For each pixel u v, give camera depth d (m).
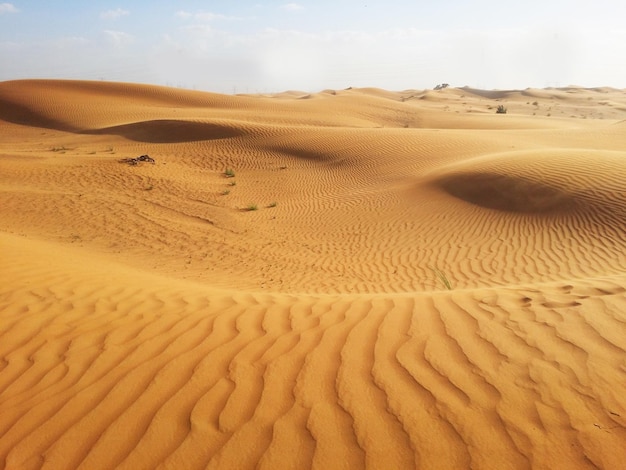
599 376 3.02
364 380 3.23
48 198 16.67
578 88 145.88
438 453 2.44
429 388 3.06
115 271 7.32
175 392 3.17
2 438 2.74
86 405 3.05
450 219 14.19
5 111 53.31
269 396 3.08
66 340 4.05
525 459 2.35
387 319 4.36
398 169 22.17
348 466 2.40
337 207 17.05
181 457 2.52
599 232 11.62
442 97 118.12
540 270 10.09
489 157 19.16
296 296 5.80
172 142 32.91
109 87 65.12
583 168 15.31
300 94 140.50
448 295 5.12
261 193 20.14
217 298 5.49
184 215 16.05
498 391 2.96
